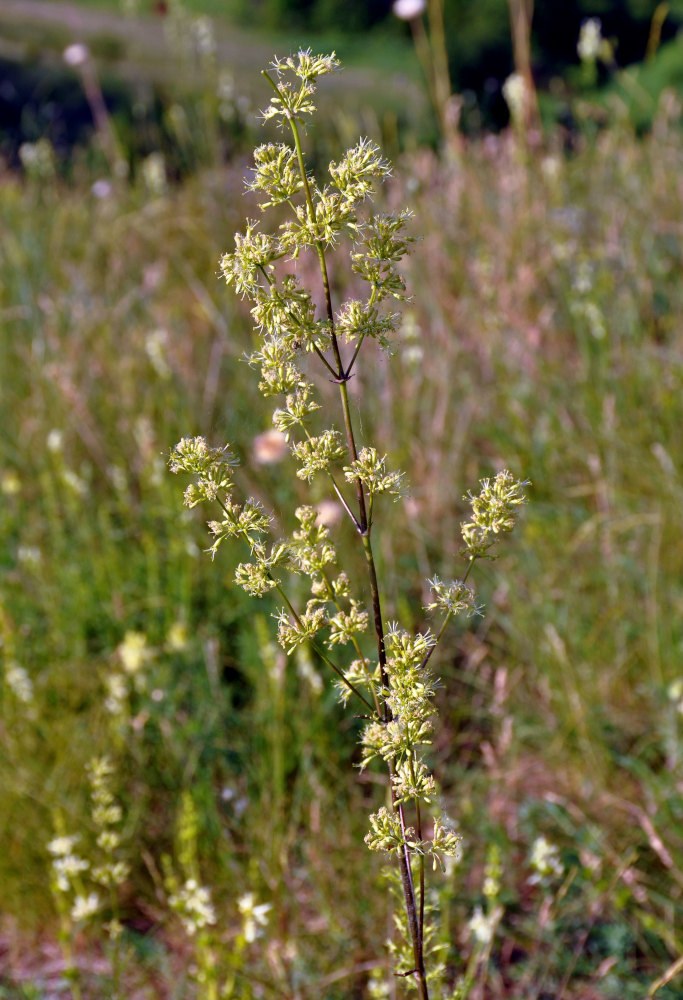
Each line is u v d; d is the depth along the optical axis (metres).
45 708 2.57
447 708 2.71
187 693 2.63
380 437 3.46
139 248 5.12
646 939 2.12
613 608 2.79
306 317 1.07
